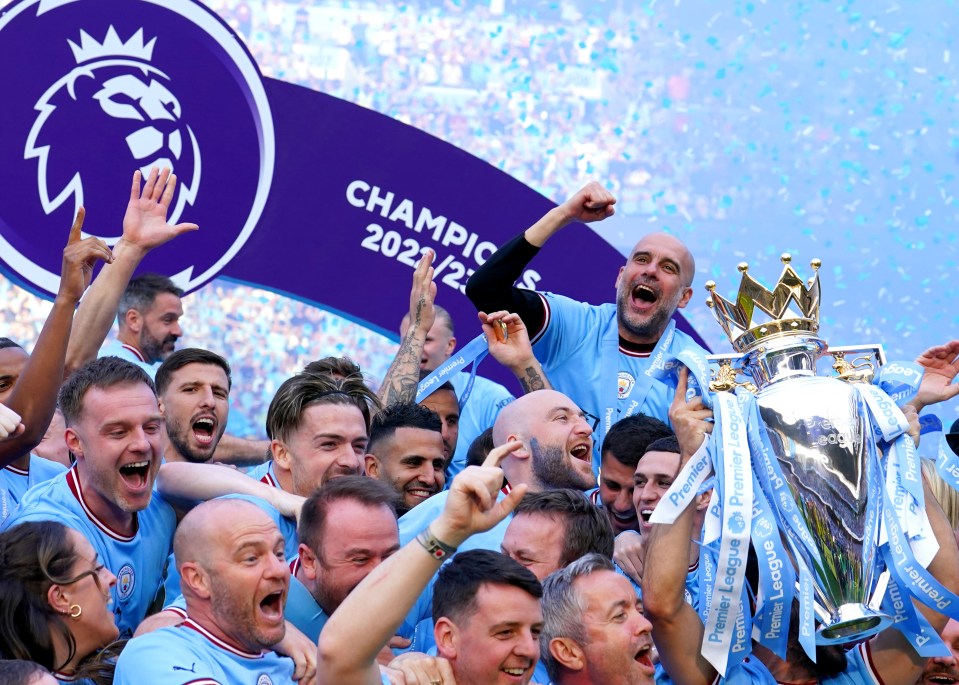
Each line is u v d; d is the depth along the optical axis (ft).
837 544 12.23
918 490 12.66
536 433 17.10
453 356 20.34
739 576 12.19
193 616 12.77
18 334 26.96
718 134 30.09
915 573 12.28
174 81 26.37
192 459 18.72
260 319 28.50
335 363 19.94
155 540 16.21
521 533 14.62
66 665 13.15
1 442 15.42
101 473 15.21
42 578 13.10
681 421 13.15
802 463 12.42
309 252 27.14
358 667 10.81
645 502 16.62
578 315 21.75
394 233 27.58
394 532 13.83
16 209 25.39
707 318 29.91
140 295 23.76
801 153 30.35
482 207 27.94
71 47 25.80
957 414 29.84
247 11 27.76
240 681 12.47
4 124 25.39
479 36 28.89
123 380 15.37
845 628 12.13
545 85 29.25
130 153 26.05
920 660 13.53
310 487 16.53
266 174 26.89
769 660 13.66
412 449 17.98
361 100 28.19
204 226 26.50
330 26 28.14
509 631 12.28
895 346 30.27
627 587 13.19
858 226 30.35
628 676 12.86
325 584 13.71
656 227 29.76
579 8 29.45
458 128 28.68
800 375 13.01
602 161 29.53
